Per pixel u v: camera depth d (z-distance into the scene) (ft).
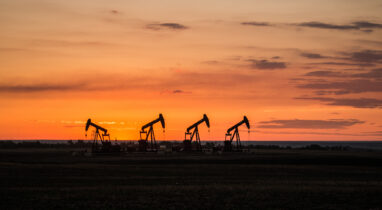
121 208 98.68
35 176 170.81
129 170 200.13
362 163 260.21
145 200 106.83
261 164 248.11
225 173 186.91
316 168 217.77
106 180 156.56
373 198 111.96
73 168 208.85
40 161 266.57
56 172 188.44
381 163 262.26
